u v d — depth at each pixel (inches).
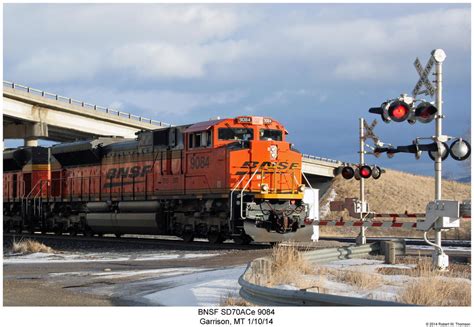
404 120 623.2
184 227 1090.1
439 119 618.5
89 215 1301.7
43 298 493.4
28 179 1550.2
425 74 625.0
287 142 1016.2
